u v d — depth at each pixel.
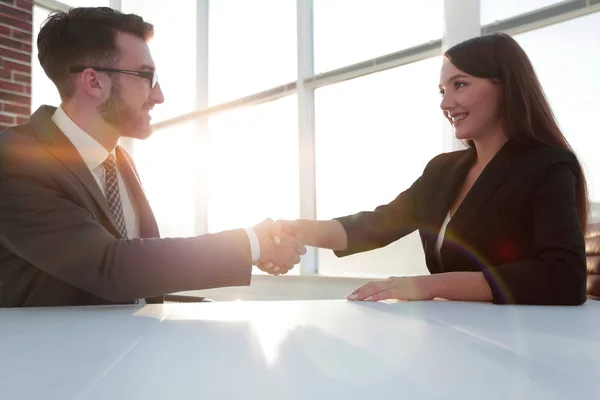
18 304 0.99
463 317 0.61
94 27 1.23
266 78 4.57
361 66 3.86
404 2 3.66
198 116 5.12
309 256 4.14
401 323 0.54
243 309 0.71
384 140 3.79
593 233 1.20
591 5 2.66
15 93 3.63
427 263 1.30
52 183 0.92
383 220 1.41
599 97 2.68
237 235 0.88
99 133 1.25
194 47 5.27
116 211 1.20
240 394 0.25
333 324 0.53
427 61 3.52
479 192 1.12
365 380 0.28
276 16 4.51
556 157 1.04
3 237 0.90
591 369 0.31
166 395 0.25
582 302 0.85
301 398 0.24
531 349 0.38
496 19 3.08
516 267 0.88
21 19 3.70
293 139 4.35
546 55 2.87
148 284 0.81
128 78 1.27
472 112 1.20
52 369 0.31
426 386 0.26
